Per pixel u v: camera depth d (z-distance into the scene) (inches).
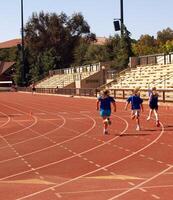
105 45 3821.4
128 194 431.2
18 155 681.6
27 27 5246.1
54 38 5260.8
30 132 964.6
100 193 438.6
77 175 530.9
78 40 5349.4
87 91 2581.2
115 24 3051.2
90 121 1172.5
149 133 896.9
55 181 501.7
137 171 541.0
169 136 846.5
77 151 705.0
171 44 3924.7
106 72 2947.8
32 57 4776.1
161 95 1734.7
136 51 4020.7
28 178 522.3
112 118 1218.0
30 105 1943.9
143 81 2234.3
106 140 815.1
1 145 784.9
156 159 617.0
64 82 3410.4
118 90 2165.4
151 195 423.5
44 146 764.6
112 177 513.0
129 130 952.9
